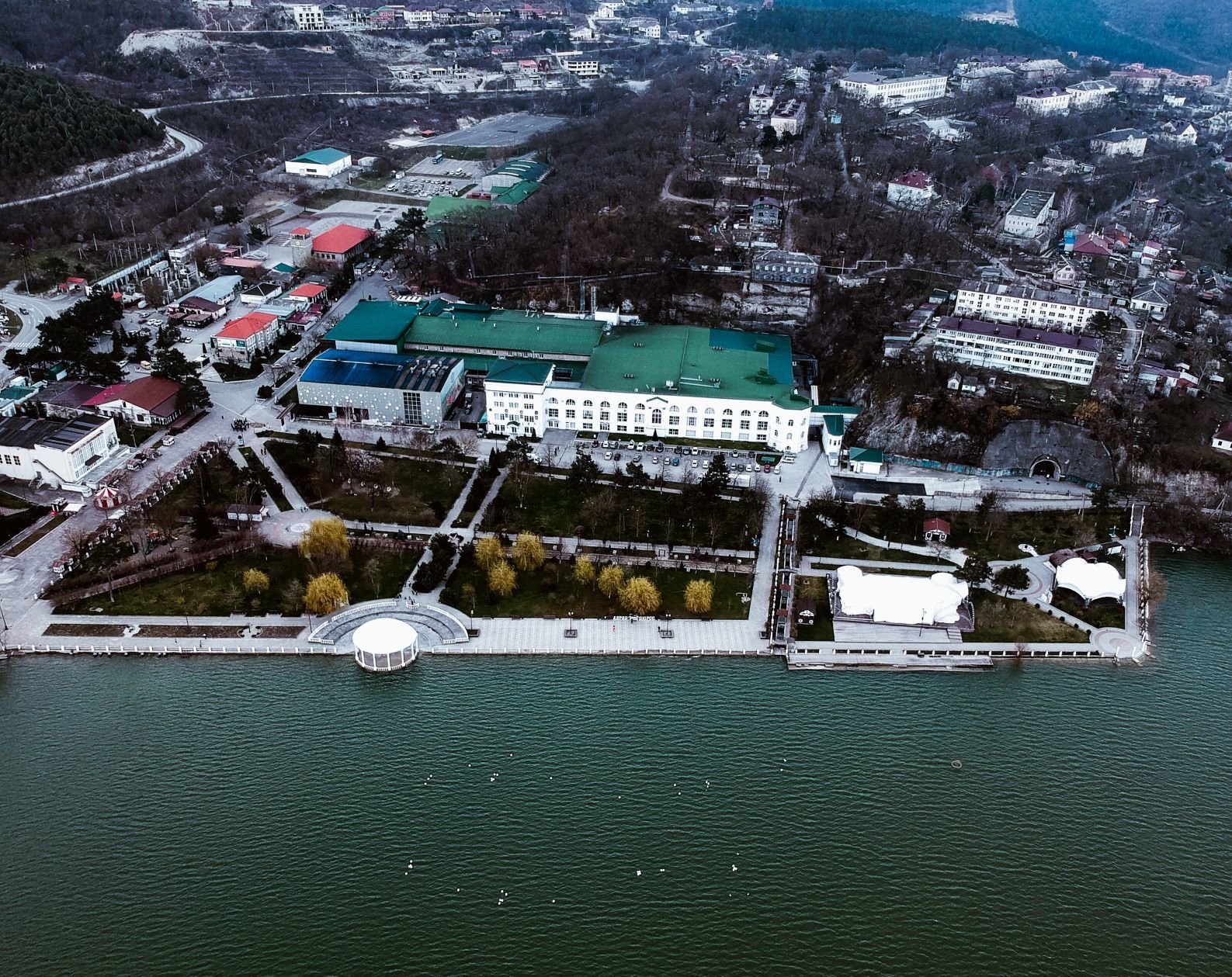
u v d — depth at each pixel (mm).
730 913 180125
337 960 169500
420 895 181375
